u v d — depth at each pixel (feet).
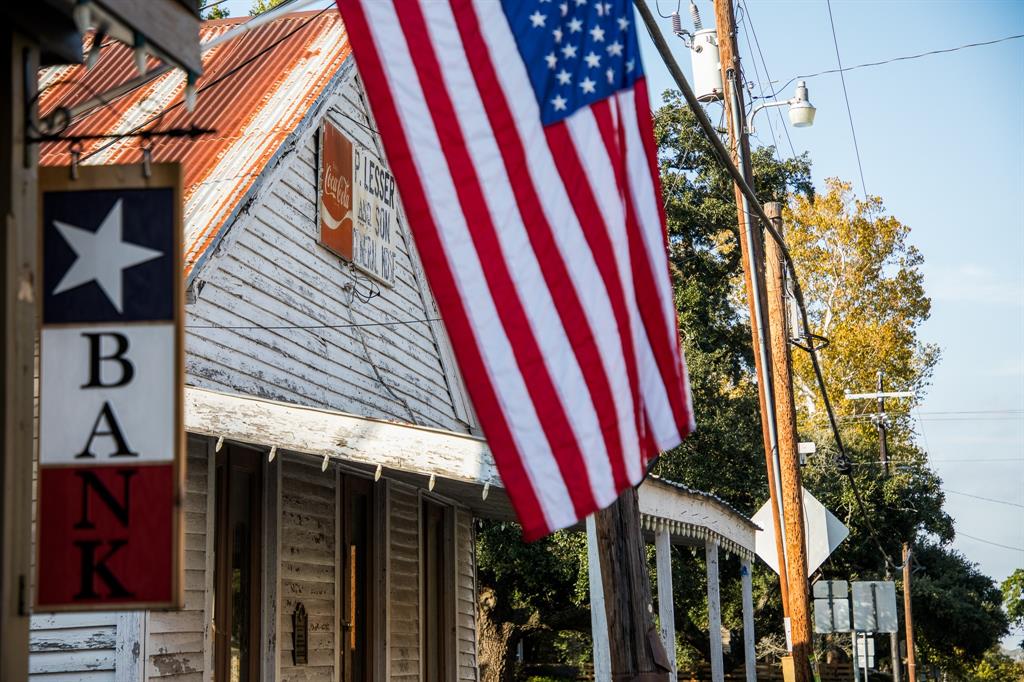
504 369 20.35
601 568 29.12
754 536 63.67
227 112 43.83
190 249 36.01
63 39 17.58
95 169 17.12
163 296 16.80
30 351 16.26
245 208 38.99
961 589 167.53
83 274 16.85
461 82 21.18
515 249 20.74
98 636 30.86
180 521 16.38
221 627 34.88
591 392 20.61
